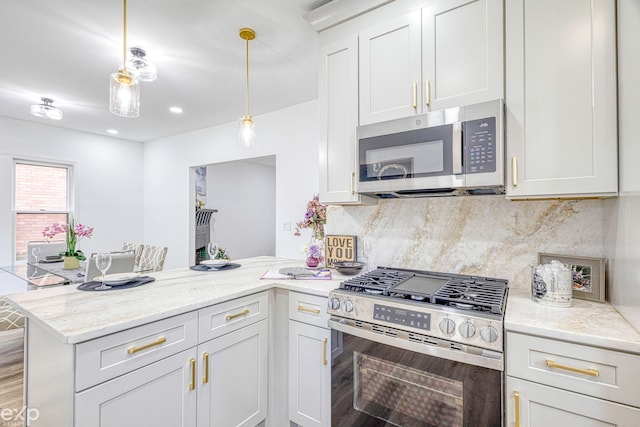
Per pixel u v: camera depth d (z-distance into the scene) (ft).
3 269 11.30
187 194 15.37
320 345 5.33
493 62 4.70
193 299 4.71
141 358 3.93
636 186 3.45
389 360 4.46
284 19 6.49
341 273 6.57
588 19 4.10
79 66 8.31
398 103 5.53
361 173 5.67
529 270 5.32
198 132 14.87
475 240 5.82
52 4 5.88
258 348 5.63
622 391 3.12
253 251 22.59
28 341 4.59
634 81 3.52
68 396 3.45
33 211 13.70
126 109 5.88
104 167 15.79
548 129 4.31
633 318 3.48
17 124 13.10
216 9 6.12
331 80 6.37
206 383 4.71
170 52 7.73
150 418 4.02
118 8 6.01
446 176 4.81
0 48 7.42
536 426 3.52
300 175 11.64
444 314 4.02
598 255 4.76
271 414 5.92
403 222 6.63
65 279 8.80
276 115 12.26
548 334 3.45
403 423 4.32
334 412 5.04
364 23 6.02
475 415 3.81
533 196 4.41
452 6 5.06
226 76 9.12
